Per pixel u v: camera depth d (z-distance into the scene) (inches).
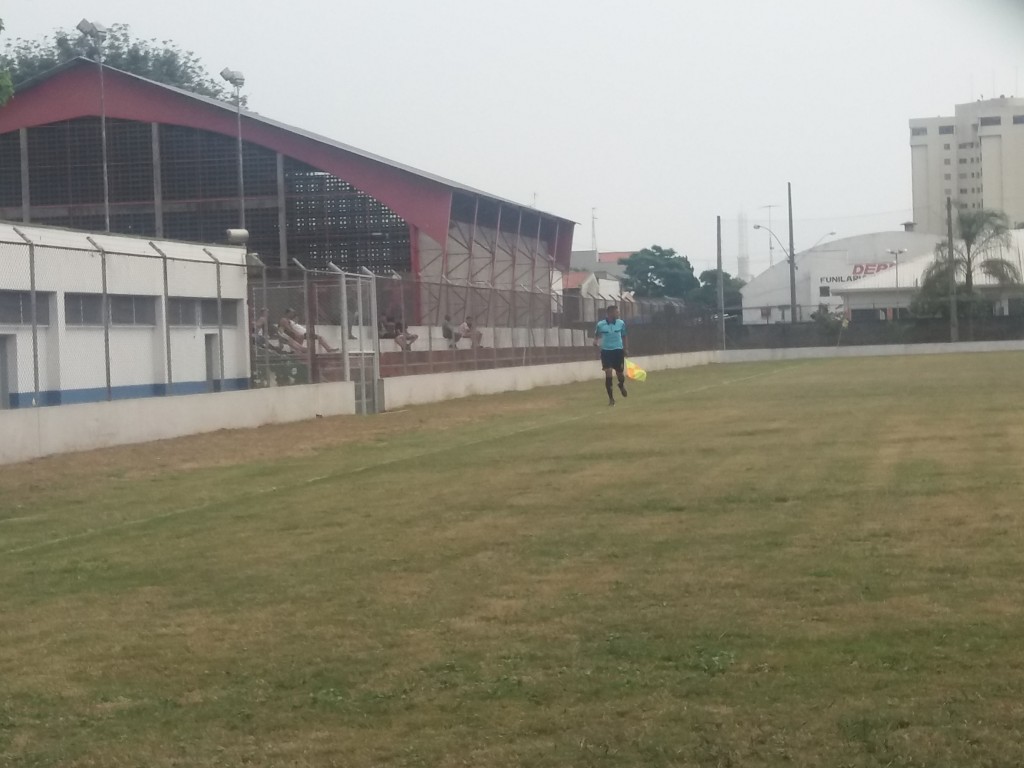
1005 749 191.5
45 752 207.5
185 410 859.4
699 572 323.6
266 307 1010.7
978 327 2768.2
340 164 2095.2
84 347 837.2
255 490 545.0
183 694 237.0
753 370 1865.2
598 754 196.4
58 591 338.6
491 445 698.8
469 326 1402.6
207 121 2089.1
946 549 339.6
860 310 3371.1
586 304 1857.8
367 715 220.2
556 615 284.8
